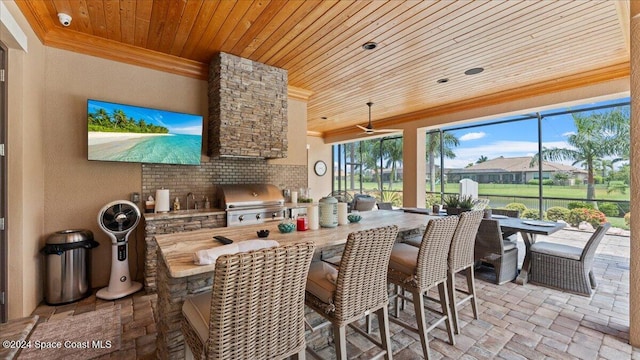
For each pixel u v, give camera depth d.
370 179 9.17
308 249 1.26
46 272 2.74
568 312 2.68
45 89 2.88
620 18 2.57
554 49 3.22
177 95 3.68
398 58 3.48
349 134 8.39
